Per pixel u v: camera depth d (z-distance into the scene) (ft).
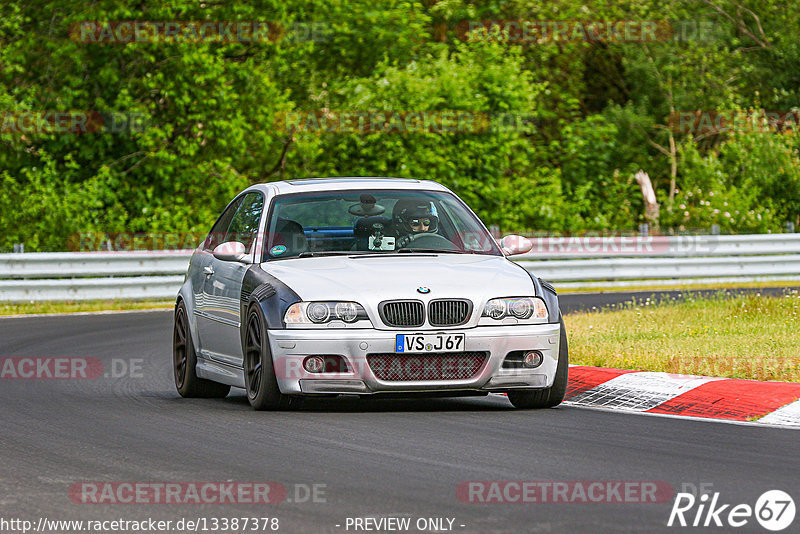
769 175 369.09
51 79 306.14
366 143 330.95
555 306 109.29
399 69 360.48
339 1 357.41
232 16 317.42
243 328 111.24
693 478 76.38
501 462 82.28
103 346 173.78
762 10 456.45
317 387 103.50
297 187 122.01
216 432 96.73
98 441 93.50
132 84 307.58
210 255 127.85
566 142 376.27
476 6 425.28
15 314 232.73
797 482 74.95
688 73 425.28
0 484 77.25
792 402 104.01
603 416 104.42
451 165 324.39
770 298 210.79
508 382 105.29
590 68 440.45
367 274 107.14
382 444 89.86
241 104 320.29
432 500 70.79
